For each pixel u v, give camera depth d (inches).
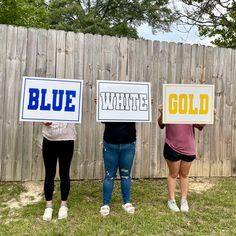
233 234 163.0
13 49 212.1
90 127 225.5
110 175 183.0
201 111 188.4
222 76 250.1
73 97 179.0
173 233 161.9
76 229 161.9
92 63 224.2
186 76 242.2
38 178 218.8
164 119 187.2
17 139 214.7
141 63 232.7
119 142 179.6
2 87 211.3
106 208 180.1
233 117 253.6
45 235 155.4
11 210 184.7
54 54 217.9
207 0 469.4
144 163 235.8
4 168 213.3
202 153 247.0
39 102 176.4
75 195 206.4
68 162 177.6
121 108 183.2
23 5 372.5
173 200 190.4
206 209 192.1
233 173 255.0
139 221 171.6
